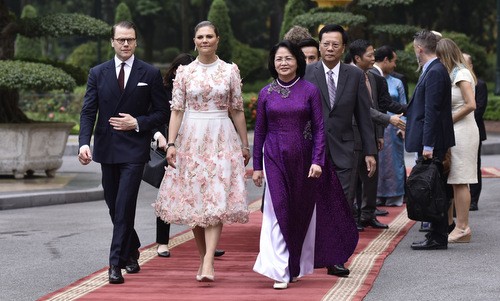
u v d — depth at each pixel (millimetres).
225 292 9797
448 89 12469
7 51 21922
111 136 10695
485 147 28438
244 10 64688
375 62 16219
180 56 11820
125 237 10547
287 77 10336
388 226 14617
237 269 11227
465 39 49844
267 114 10312
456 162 12852
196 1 60656
